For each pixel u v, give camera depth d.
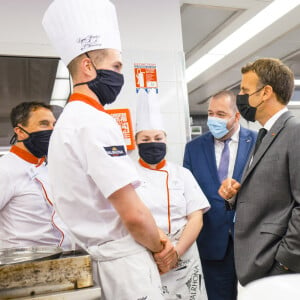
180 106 2.80
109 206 1.10
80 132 1.06
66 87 3.24
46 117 1.80
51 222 1.72
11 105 3.27
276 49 4.49
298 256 1.36
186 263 1.85
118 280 1.07
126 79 2.69
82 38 1.14
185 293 1.83
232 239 2.18
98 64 1.14
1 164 1.69
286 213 1.46
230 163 2.29
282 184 1.48
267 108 1.65
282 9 3.38
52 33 1.21
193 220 1.93
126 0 2.78
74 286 0.96
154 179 1.97
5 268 0.92
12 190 1.65
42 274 0.95
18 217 1.67
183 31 3.84
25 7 2.58
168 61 2.81
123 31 2.75
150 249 1.13
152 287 1.09
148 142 1.99
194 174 2.32
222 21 3.64
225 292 2.18
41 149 1.79
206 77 5.50
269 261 1.46
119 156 1.06
